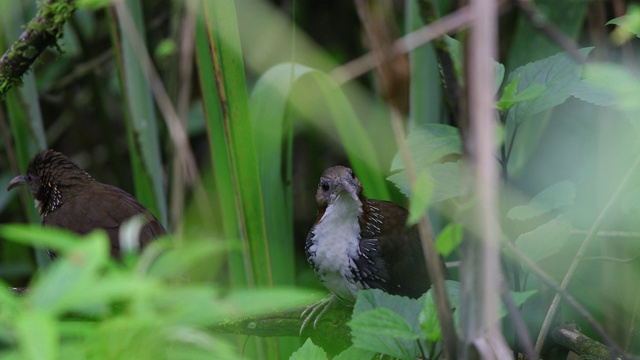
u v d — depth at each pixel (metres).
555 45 7.59
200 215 9.87
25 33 8.39
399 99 3.80
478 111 3.47
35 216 10.05
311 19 11.95
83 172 9.98
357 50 11.91
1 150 12.63
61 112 13.77
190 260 2.92
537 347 5.99
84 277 2.65
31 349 2.47
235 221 8.12
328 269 8.20
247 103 7.65
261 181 8.02
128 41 8.91
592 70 3.58
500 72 5.44
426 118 7.54
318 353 5.17
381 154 9.75
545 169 7.99
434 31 3.75
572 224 7.01
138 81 9.05
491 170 3.48
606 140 6.91
